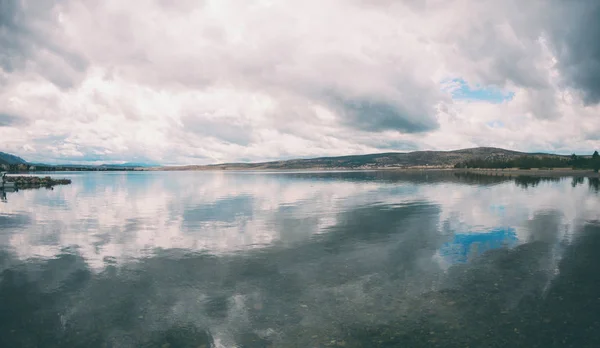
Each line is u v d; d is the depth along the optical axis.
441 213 29.70
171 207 36.34
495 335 9.09
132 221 27.12
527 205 34.72
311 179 111.00
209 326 9.79
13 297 11.90
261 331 9.47
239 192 56.72
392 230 22.56
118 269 14.80
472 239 19.77
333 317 10.20
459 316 10.17
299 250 17.69
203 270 14.59
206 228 23.89
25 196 51.84
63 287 12.76
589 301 11.06
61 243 19.67
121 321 10.13
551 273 13.76
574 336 9.00
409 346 8.62
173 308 10.93
